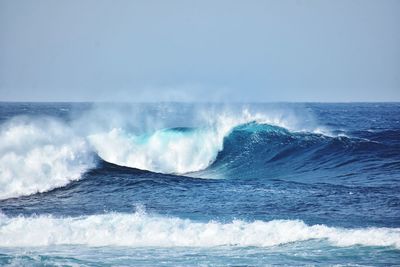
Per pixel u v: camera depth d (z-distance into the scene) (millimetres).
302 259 39781
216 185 69688
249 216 53656
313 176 80188
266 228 46219
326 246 42438
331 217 53031
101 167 75500
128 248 42906
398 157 88062
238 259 40000
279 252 41500
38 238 44875
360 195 62625
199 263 39031
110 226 46938
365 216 53375
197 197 62781
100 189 67375
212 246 43375
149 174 75000
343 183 73312
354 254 40500
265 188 67438
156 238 45062
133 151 87500
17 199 63469
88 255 40938
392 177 76188
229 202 59969
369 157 88812
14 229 46344
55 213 55906
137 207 58312
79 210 57344
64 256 40562
